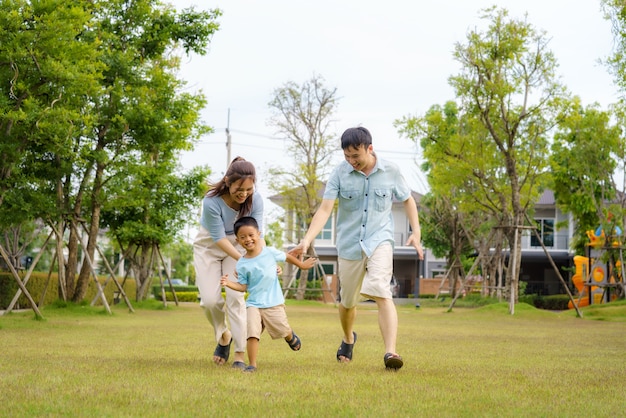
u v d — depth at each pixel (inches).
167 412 128.5
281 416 126.2
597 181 1015.6
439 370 204.5
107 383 163.0
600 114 930.7
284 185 1160.8
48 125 448.1
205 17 697.0
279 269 207.0
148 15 682.8
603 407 141.5
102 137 630.5
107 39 637.9
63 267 655.8
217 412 129.1
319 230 218.1
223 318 217.0
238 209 210.8
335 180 220.2
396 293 1535.4
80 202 624.4
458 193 1069.8
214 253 215.0
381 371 197.9
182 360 222.4
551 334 417.7
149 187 780.6
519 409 137.2
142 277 904.3
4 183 490.0
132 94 622.8
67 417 123.1
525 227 722.2
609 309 748.6
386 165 219.0
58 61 461.7
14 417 122.3
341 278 222.2
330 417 126.3
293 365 213.3
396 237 1646.2
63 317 544.7
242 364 204.4
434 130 816.3
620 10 655.1
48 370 187.3
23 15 438.0
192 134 721.6
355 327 449.7
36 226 962.7
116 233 811.4
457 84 756.0
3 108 440.1
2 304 713.0
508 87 729.6
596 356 268.2
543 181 865.5
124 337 334.6
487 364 228.5
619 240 896.9
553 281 1525.6
